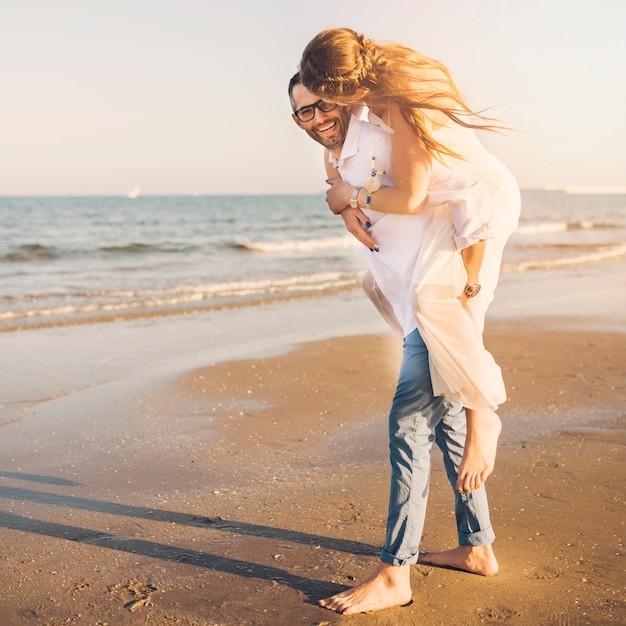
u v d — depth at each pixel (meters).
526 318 8.80
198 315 9.80
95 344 7.71
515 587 2.53
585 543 2.87
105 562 2.80
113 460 4.09
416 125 2.16
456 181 2.26
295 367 6.34
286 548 2.89
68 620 2.37
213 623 2.33
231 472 3.88
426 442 2.37
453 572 2.64
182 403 5.31
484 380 2.30
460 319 2.28
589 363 6.32
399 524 2.36
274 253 21.48
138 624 2.33
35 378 6.12
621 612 2.35
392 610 2.39
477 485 2.38
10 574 2.70
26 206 77.44
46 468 3.96
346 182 2.41
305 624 2.32
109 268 16.66
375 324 8.90
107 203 94.06
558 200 106.81
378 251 2.42
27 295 11.73
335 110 2.28
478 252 2.29
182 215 56.66
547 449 4.04
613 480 3.54
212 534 3.05
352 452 4.22
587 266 16.61
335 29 2.18
